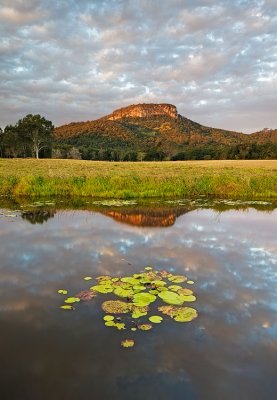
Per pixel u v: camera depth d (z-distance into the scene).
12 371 3.74
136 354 4.04
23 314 4.96
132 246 8.50
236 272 6.75
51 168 33.84
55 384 3.56
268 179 19.39
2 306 5.21
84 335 4.41
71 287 5.94
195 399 3.38
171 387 3.53
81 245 8.53
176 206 14.77
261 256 7.78
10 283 6.11
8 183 18.81
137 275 6.43
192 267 7.01
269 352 4.09
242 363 3.90
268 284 6.15
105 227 10.55
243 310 5.12
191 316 4.89
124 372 3.74
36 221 11.39
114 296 5.55
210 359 3.96
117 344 4.22
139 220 11.67
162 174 22.78
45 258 7.51
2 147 76.75
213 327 4.62
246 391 3.48
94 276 6.47
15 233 9.72
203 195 18.61
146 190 18.33
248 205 15.23
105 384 3.56
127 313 4.96
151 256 7.71
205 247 8.47
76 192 18.08
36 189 18.09
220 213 13.17
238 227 10.71
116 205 14.95
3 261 7.29
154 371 3.76
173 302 5.29
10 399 3.35
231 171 28.95
